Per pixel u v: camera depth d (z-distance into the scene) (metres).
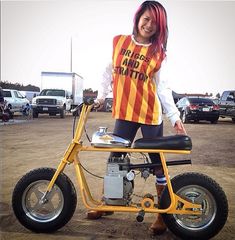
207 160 7.88
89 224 3.96
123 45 3.75
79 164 3.65
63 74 25.20
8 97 22.45
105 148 3.51
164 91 3.75
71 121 20.11
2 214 4.21
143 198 3.50
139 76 3.64
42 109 22.83
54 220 3.64
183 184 3.46
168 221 3.50
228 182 5.84
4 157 8.00
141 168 3.56
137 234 3.71
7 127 15.80
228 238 3.63
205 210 3.48
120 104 3.72
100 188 5.23
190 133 13.98
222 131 14.98
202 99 20.25
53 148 9.40
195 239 3.46
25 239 3.54
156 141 3.45
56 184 3.65
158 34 3.65
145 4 3.66
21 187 3.66
